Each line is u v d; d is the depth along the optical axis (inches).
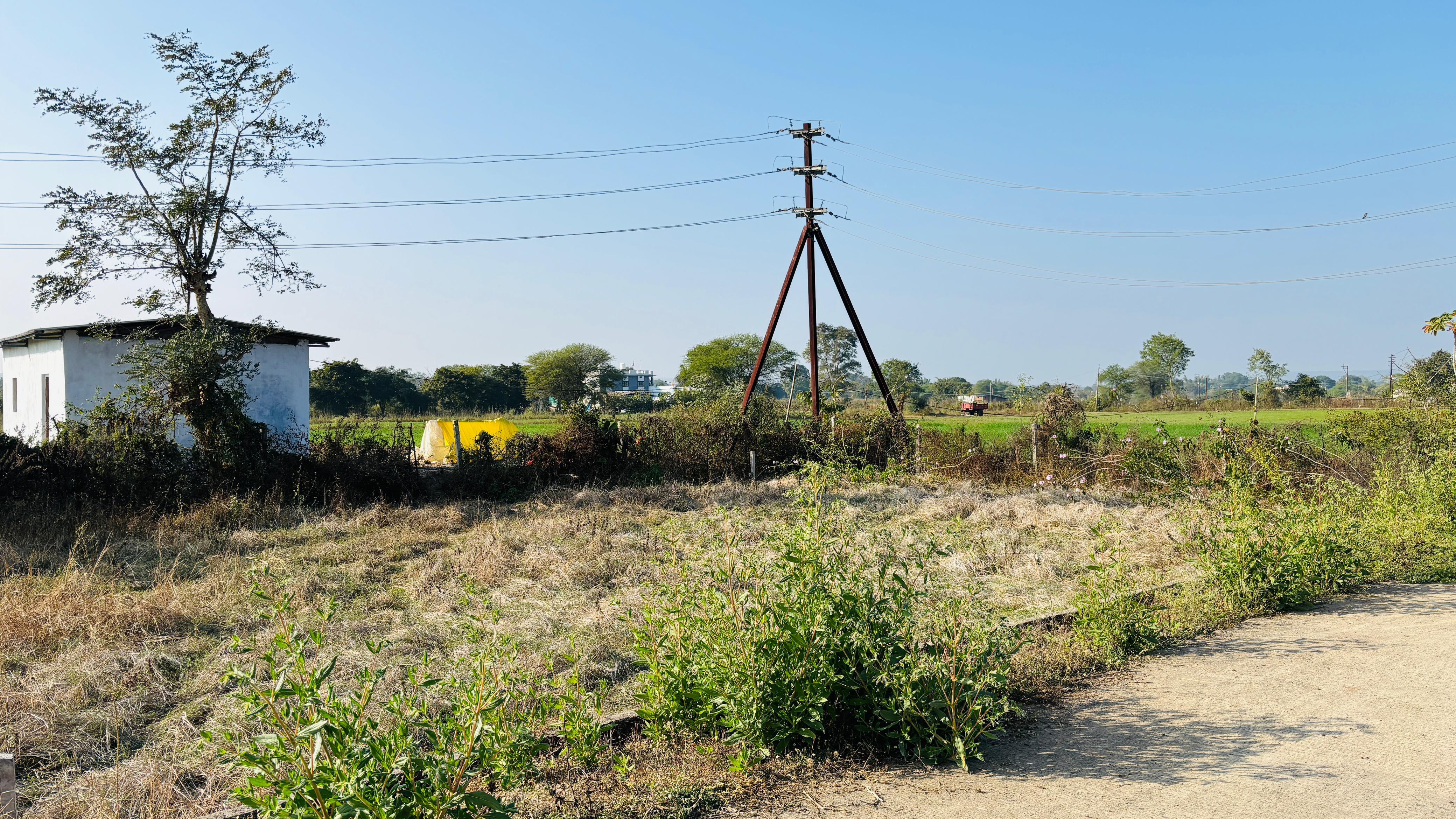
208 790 171.3
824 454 568.1
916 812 156.4
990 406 2775.6
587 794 166.2
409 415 2637.8
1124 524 481.4
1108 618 258.7
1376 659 236.5
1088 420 1202.6
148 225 748.6
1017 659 241.0
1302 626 278.4
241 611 310.7
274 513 523.2
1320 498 399.9
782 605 187.3
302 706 132.9
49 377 788.0
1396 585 332.5
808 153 1003.3
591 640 267.3
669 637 199.2
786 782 171.5
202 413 569.6
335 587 349.7
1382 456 522.3
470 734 145.9
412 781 135.9
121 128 724.7
